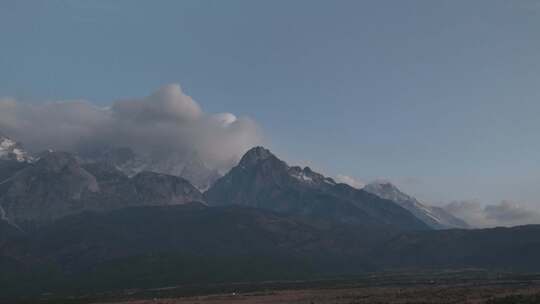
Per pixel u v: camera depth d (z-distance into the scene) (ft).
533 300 650.43
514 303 649.20
